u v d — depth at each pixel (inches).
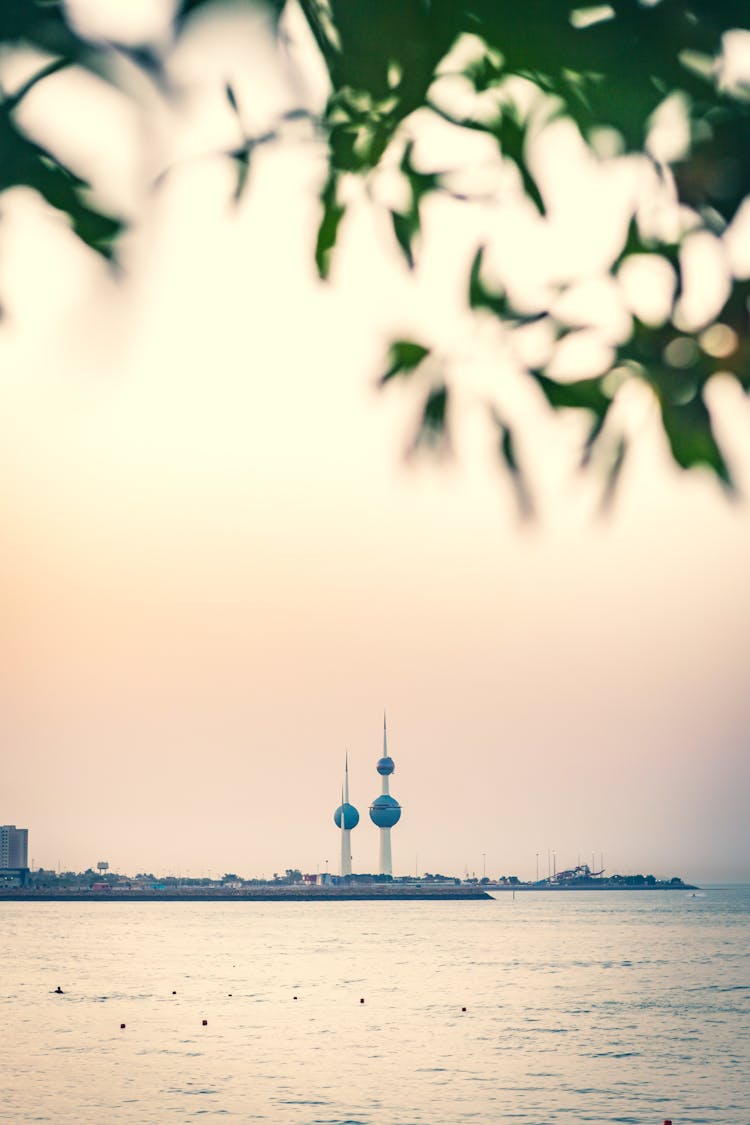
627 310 156.6
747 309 155.9
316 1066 2380.7
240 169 139.4
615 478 153.3
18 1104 1993.1
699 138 157.1
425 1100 2034.9
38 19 126.6
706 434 154.3
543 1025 3036.4
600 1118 1895.9
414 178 156.6
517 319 155.5
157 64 129.6
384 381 153.9
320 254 152.0
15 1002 3570.4
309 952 5930.1
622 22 152.3
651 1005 3503.9
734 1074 2294.5
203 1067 2364.7
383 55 150.3
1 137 127.9
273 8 133.6
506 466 151.6
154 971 4717.0
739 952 5900.6
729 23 152.2
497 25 151.3
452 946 6496.1
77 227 128.3
